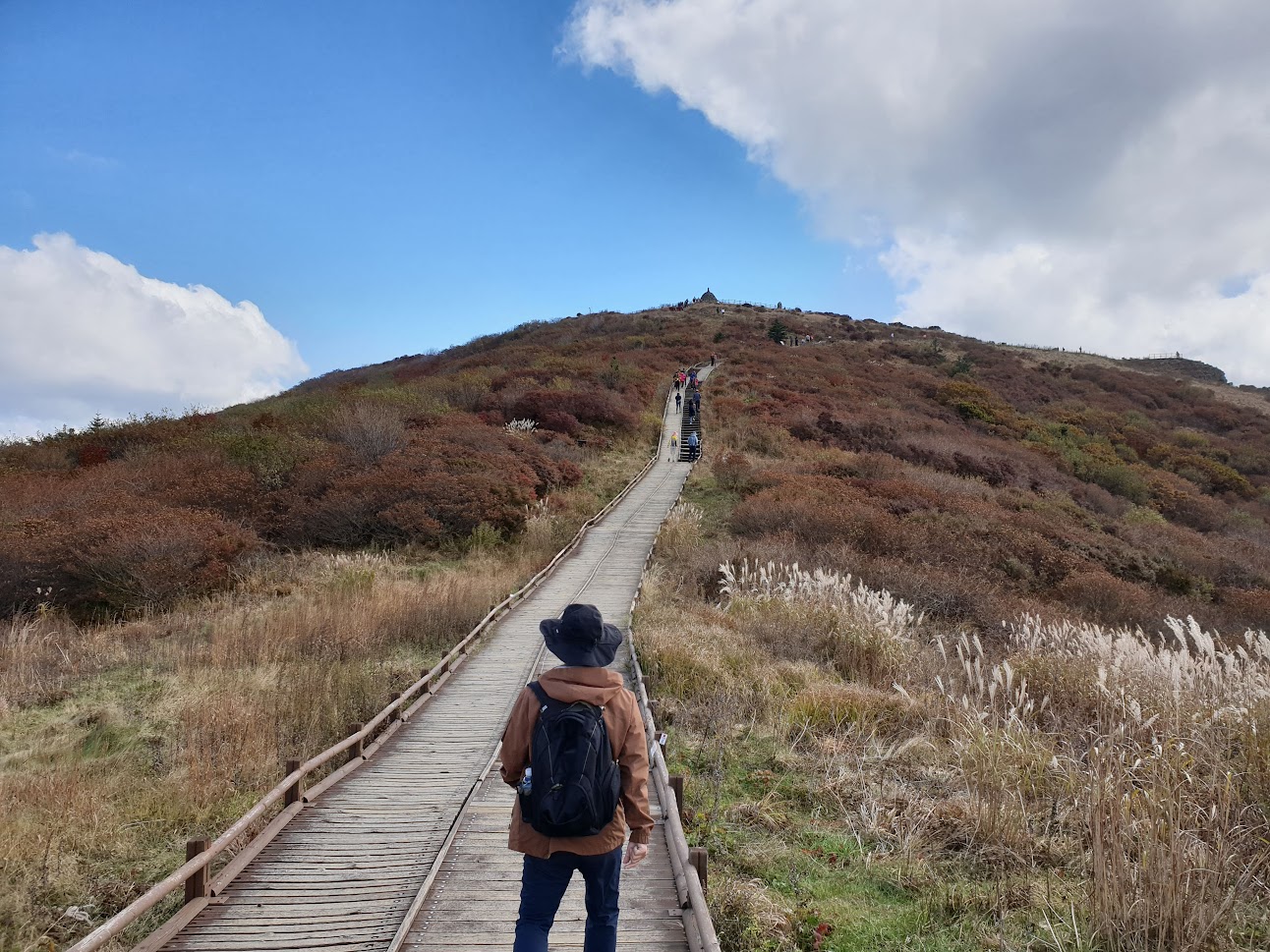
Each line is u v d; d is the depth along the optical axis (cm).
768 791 681
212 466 2202
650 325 7850
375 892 478
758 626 1259
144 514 1634
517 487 2223
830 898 500
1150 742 671
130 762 741
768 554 1759
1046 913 473
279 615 1242
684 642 1120
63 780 653
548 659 1159
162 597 1456
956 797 647
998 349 8038
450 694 990
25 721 870
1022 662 991
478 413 3444
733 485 2830
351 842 556
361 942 417
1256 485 4400
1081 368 7112
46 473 2325
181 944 416
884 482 2662
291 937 423
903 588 1597
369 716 867
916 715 853
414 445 2539
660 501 2708
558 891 291
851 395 4734
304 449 2320
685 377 4675
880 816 624
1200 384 7775
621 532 2297
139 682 993
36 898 488
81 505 1814
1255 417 6097
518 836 290
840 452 3272
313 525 1945
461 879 492
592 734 283
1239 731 659
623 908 450
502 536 2077
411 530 1938
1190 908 431
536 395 3672
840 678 1056
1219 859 461
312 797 627
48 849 529
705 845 561
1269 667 813
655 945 410
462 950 407
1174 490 3703
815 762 745
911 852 562
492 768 715
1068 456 3981
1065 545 2283
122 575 1462
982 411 4778
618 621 1352
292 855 534
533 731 290
